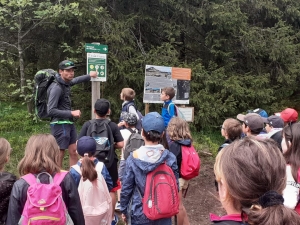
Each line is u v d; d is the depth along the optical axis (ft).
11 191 6.90
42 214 6.16
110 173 11.96
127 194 8.83
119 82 27.07
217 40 28.84
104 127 11.75
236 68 31.96
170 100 18.90
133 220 8.82
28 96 25.50
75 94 28.35
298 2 34.47
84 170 9.02
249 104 29.96
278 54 29.58
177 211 8.72
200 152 23.56
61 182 6.96
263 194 3.48
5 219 7.32
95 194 9.29
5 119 27.20
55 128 14.29
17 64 29.45
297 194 6.78
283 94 33.71
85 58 26.48
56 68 29.55
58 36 27.99
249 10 32.63
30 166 6.91
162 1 27.40
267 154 3.63
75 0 24.45
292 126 7.83
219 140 26.78
